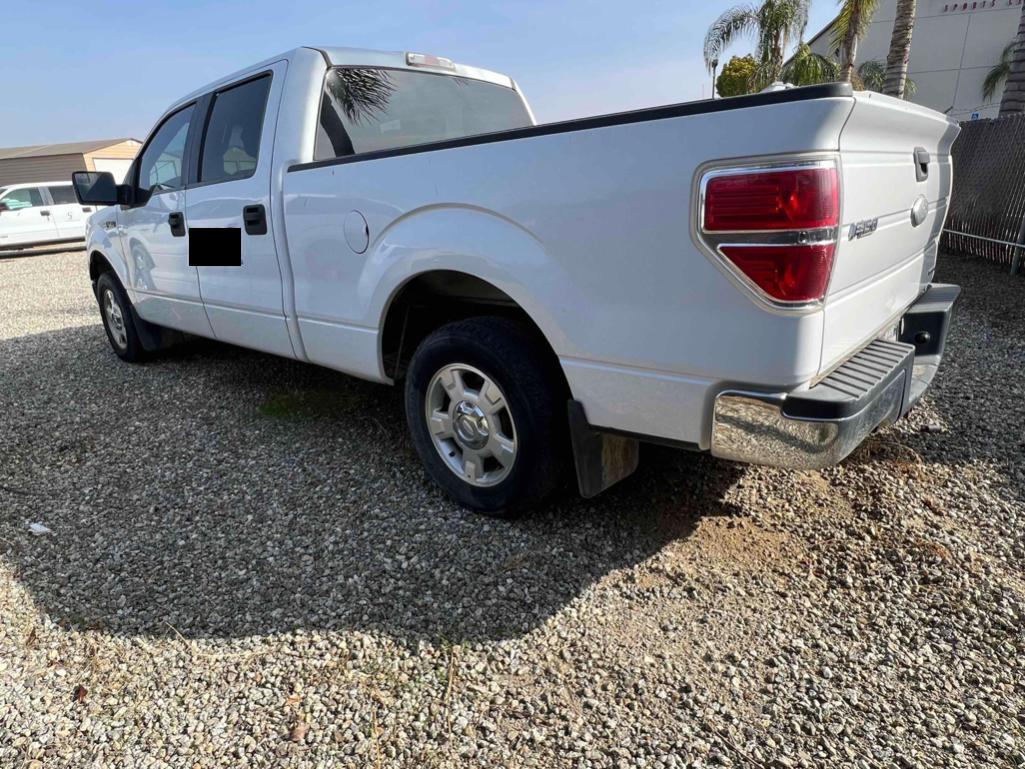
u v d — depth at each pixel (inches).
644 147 74.2
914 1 478.0
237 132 143.2
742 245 69.2
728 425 76.4
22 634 88.7
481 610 89.0
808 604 87.8
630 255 78.0
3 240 642.8
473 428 105.3
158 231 170.9
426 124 151.5
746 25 749.9
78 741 71.8
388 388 175.8
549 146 82.7
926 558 95.2
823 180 65.7
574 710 73.0
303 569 99.5
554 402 96.0
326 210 117.3
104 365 215.6
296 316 132.6
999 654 78.3
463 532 106.6
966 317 227.5
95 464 139.3
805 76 742.5
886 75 505.4
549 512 110.7
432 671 79.1
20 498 126.0
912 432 135.1
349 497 119.5
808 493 113.8
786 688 74.8
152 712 75.3
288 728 72.3
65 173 1298.0
